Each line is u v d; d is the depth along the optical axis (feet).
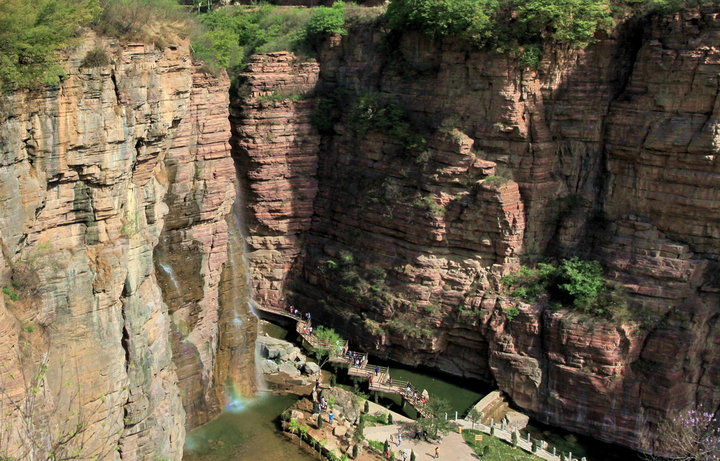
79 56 93.50
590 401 155.43
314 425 144.97
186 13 158.61
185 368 137.90
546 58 167.63
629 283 159.02
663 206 157.58
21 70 86.38
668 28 154.71
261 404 154.92
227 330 157.28
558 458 141.59
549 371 161.27
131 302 107.55
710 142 148.05
